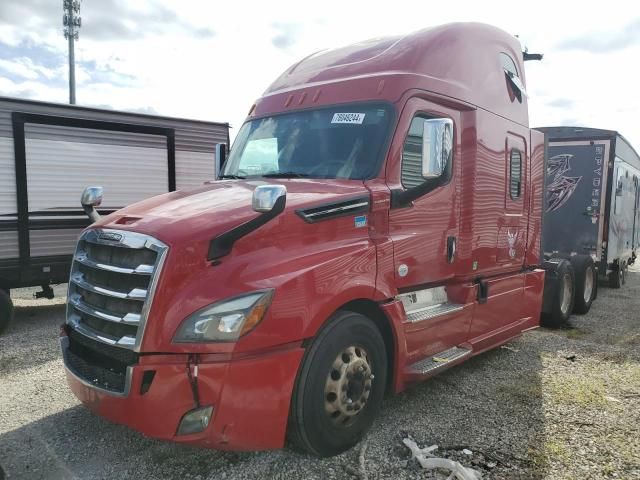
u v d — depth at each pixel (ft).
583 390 16.80
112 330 11.05
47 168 26.96
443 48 16.33
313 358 11.28
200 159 33.50
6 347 21.83
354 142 14.47
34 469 11.79
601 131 34.06
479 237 17.49
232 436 10.27
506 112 19.29
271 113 16.98
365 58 16.39
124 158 29.94
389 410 15.06
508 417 14.66
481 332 17.99
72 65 94.68
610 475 11.66
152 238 10.59
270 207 10.67
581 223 35.12
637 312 30.68
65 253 27.66
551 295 25.89
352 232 12.76
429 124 13.02
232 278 10.44
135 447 12.75
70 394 16.17
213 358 10.07
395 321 13.38
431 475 11.49
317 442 11.60
